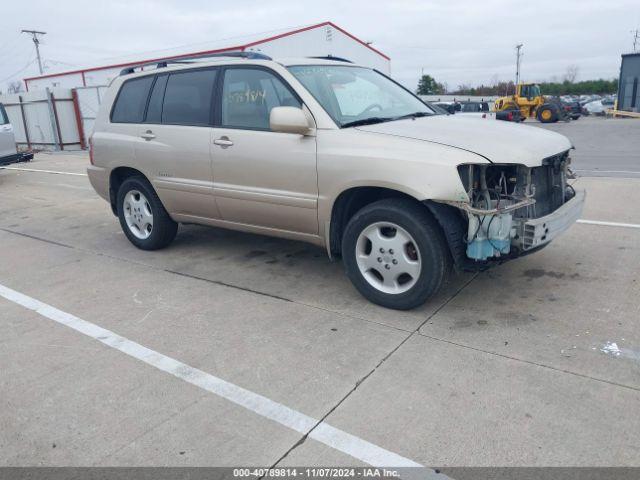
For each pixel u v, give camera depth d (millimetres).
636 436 2695
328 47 27625
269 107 4707
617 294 4387
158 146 5527
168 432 2889
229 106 5000
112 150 6031
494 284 4707
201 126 5184
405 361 3496
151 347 3842
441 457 2617
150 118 5695
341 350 3682
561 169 4422
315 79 4707
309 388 3246
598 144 17594
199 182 5250
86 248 6504
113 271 5559
